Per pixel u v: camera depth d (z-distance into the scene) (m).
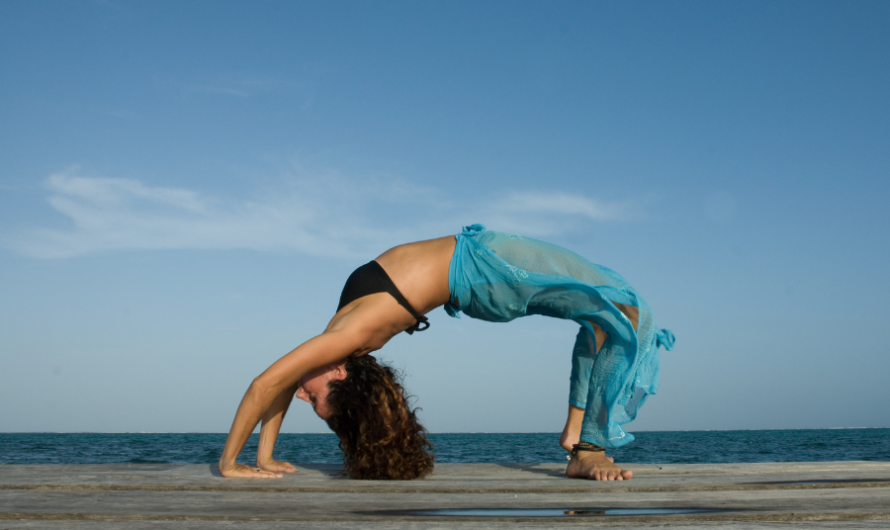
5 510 1.55
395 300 2.66
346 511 1.58
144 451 29.11
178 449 32.38
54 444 44.22
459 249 2.77
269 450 2.83
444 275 2.75
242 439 2.48
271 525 1.36
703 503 1.72
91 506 1.64
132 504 1.69
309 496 1.89
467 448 38.75
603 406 2.62
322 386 2.62
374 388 2.51
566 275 2.74
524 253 2.79
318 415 2.69
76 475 2.52
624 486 2.13
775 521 1.43
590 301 2.73
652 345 2.79
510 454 28.39
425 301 2.74
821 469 2.90
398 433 2.49
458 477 2.61
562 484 2.22
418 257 2.75
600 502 1.76
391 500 1.80
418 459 2.54
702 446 40.12
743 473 2.73
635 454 28.31
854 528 1.31
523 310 2.83
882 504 1.68
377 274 2.69
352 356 2.69
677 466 3.05
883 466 3.02
